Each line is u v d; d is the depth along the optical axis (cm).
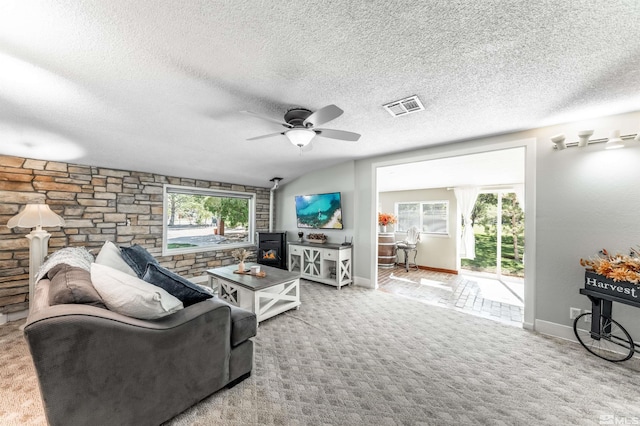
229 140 304
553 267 260
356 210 441
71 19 121
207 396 165
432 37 136
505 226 581
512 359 215
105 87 185
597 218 238
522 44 141
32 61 154
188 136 286
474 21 124
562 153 256
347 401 165
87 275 155
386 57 154
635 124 225
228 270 343
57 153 297
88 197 341
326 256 434
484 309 334
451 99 209
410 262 627
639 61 155
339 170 460
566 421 150
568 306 252
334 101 211
